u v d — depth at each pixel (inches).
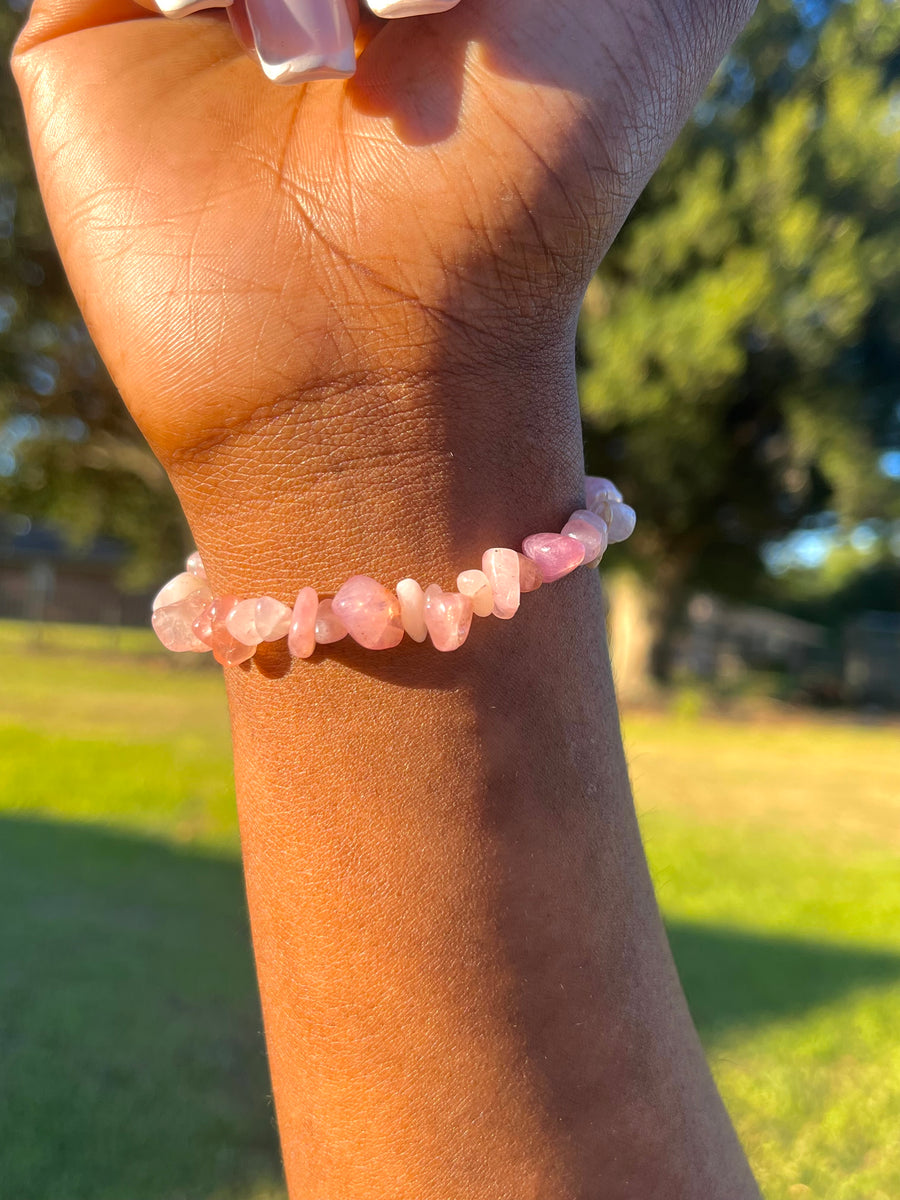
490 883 4.6
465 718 4.6
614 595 121.5
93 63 5.1
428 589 4.6
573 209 4.6
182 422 4.7
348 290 4.6
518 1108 4.5
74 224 5.0
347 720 4.6
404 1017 4.5
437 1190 4.5
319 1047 4.6
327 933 4.6
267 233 4.6
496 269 4.6
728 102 83.7
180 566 137.6
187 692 91.5
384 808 4.6
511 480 4.8
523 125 4.5
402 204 4.6
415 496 4.6
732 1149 5.2
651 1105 4.8
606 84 4.5
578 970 4.7
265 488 4.7
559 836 4.7
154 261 4.7
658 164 4.8
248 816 4.9
